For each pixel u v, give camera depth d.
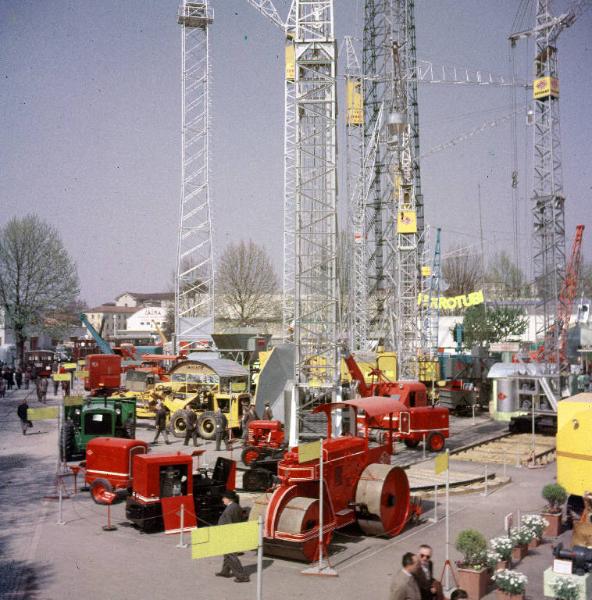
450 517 18.27
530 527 15.80
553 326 42.44
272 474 20.77
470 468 25.14
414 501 17.72
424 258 75.62
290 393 26.55
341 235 65.88
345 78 64.88
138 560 14.77
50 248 72.62
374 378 34.09
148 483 16.83
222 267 91.50
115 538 16.36
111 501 19.31
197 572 14.03
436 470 14.29
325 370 27.02
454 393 41.81
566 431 16.88
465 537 13.11
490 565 13.05
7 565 14.41
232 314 92.69
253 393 35.91
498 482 22.23
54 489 21.45
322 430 26.78
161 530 17.03
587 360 54.41
